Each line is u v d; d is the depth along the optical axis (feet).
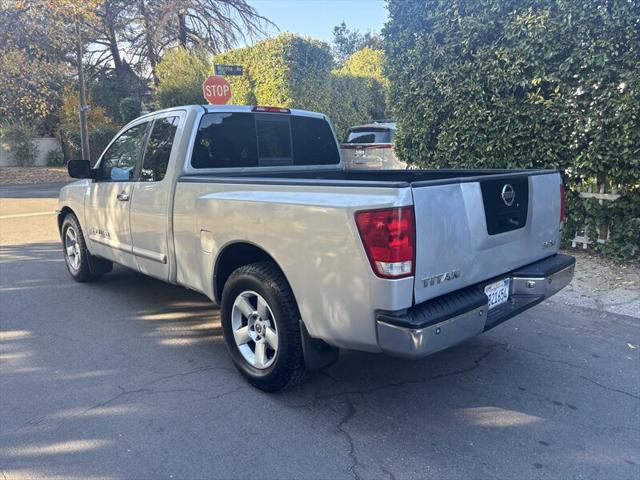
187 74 69.51
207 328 16.29
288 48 48.06
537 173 12.27
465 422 10.82
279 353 11.24
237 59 51.90
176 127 14.60
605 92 20.98
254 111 15.60
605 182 22.81
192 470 9.31
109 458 9.67
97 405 11.58
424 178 15.93
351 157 45.68
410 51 27.32
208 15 89.66
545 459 9.57
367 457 9.66
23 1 62.54
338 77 56.85
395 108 29.32
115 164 17.42
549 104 22.66
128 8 91.20
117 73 98.43
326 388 12.31
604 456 9.64
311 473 9.20
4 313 17.67
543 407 11.39
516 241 11.67
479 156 25.98
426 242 9.34
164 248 14.76
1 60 65.16
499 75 23.76
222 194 12.40
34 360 13.94
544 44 22.13
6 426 10.77
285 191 10.91
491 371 13.11
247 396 11.94
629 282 19.88
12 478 9.14
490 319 10.96
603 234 23.26
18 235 31.86
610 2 20.39
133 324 16.63
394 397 11.87
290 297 11.03
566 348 14.46
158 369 13.41
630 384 12.38
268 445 10.04
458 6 24.95
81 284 21.07
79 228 20.17
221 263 12.97
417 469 9.30
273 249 10.98
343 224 9.53
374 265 9.16
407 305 9.28
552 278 12.21
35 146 80.18
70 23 69.87
